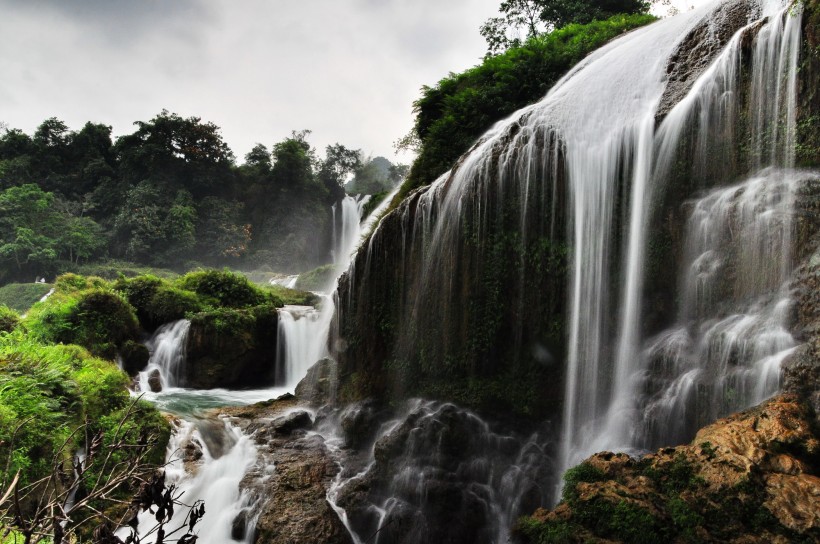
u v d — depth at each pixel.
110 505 6.39
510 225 7.89
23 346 9.54
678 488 4.59
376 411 8.70
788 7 6.05
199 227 48.84
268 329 16.81
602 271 7.54
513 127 8.36
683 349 6.44
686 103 7.10
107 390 8.49
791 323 5.31
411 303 8.71
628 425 6.78
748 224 6.02
